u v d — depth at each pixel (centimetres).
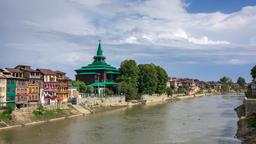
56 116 13875
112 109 18312
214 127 11669
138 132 10700
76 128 11425
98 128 11462
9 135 9931
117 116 15012
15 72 14275
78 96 18400
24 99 14438
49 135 10075
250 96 17638
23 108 12569
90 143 9075
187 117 14612
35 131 10681
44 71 16238
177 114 15838
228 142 9056
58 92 17062
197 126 11938
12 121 11612
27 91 14700
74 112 15312
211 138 9656
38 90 15425
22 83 14350
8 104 12425
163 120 13588
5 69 14088
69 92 18088
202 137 9831
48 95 16112
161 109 18575
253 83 19875
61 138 9656
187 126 11944
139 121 13275
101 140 9456
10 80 13512
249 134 9619
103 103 18812
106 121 13250
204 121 13250
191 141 9300
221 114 15788
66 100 17625
